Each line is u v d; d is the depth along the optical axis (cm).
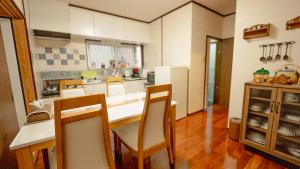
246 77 230
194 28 319
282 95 169
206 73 375
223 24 391
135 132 163
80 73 366
